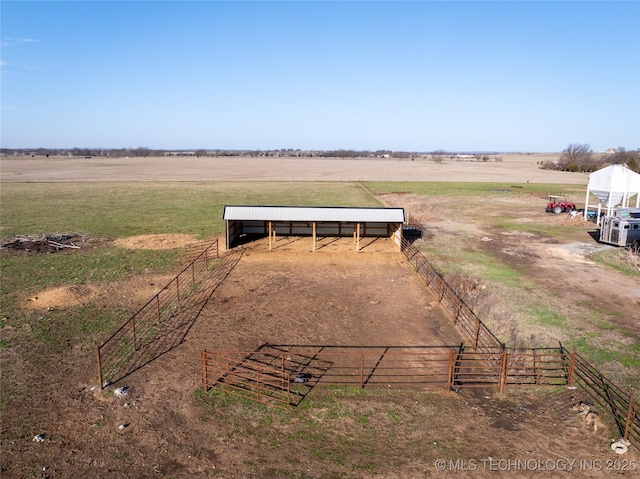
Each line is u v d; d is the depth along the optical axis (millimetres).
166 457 10273
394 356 15422
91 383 13398
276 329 17562
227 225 30453
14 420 11555
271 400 12594
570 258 28875
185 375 13906
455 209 51000
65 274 24734
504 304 20219
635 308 19906
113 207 50188
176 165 148125
